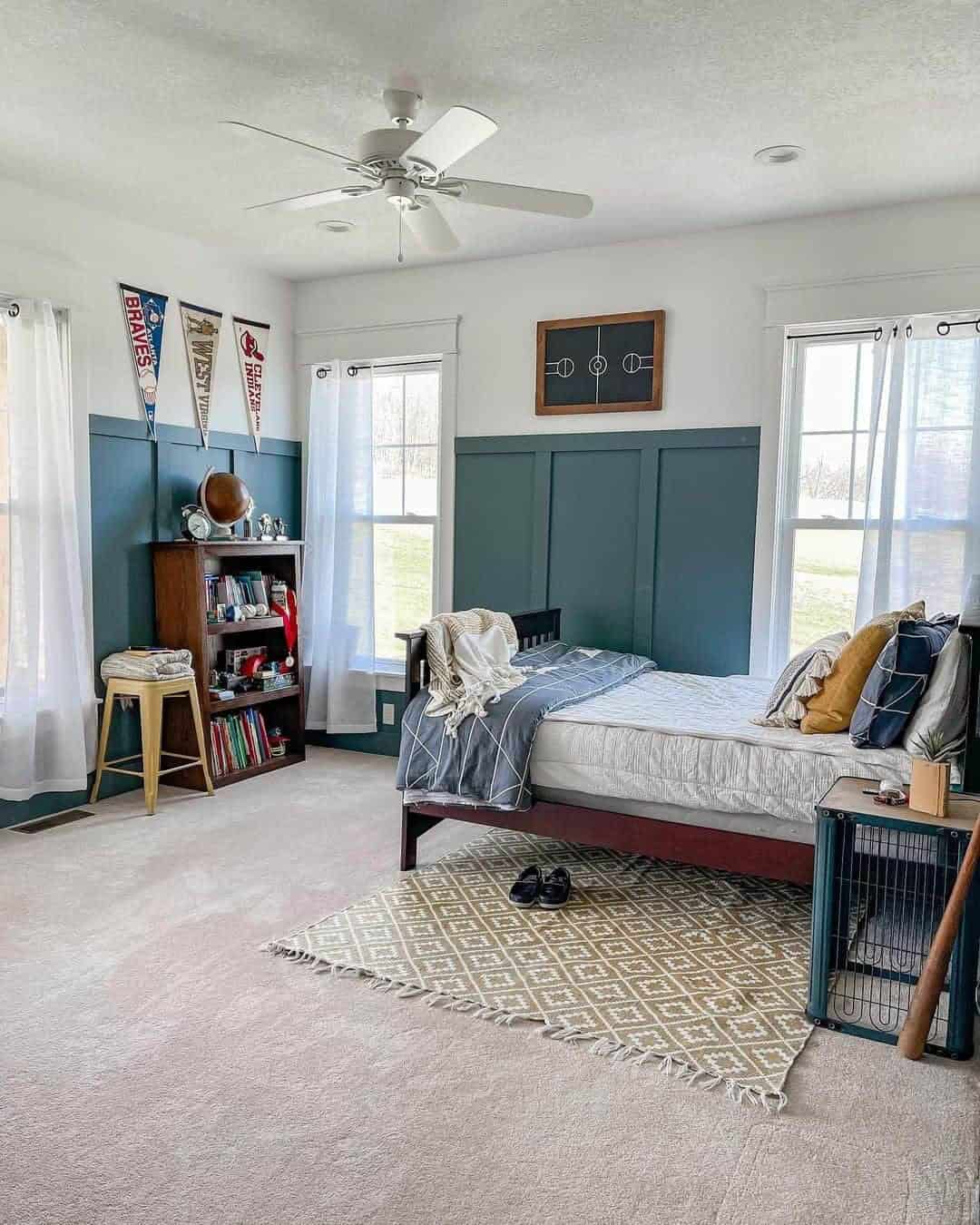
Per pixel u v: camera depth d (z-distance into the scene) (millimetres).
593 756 3039
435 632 3398
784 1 2330
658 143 3236
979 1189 1711
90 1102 1983
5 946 2723
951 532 3752
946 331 3736
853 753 2709
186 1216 1656
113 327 4207
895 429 3787
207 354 4719
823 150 3270
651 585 4461
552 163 3422
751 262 4160
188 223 4266
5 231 3713
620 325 4449
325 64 2715
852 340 4004
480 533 4891
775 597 4227
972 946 2158
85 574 4066
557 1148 1857
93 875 3295
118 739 4324
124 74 2797
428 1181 1758
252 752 4719
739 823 2881
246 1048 2199
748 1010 2404
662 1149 1859
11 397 3707
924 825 2180
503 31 2504
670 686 3844
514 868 3426
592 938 2824
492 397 4809
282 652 5078
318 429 5152
